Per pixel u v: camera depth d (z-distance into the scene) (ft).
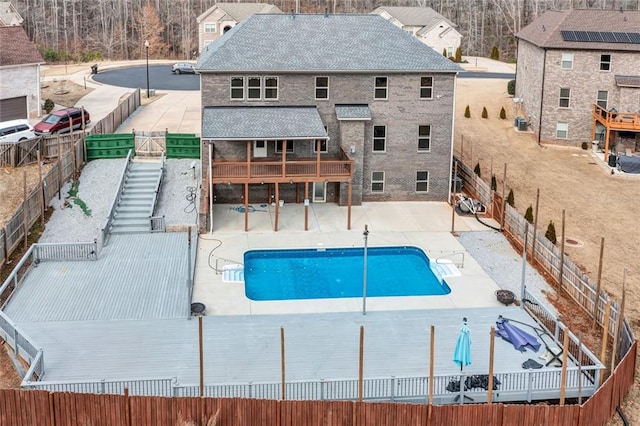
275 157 140.46
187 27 405.80
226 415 72.02
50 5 411.54
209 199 130.62
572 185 162.61
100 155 154.20
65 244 113.70
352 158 140.97
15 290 103.35
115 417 72.23
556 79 188.03
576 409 73.41
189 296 97.35
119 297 103.35
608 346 93.71
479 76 277.23
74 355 87.25
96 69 272.72
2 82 184.44
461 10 455.63
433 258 119.96
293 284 112.37
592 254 124.47
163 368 84.89
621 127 177.17
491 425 72.90
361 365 74.23
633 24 190.39
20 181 139.54
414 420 72.54
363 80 140.67
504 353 89.25
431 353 73.31
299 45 144.25
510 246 126.82
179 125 183.83
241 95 139.23
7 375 85.46
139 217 131.13
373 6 468.34
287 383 77.00
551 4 453.17
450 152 146.20
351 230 131.95
